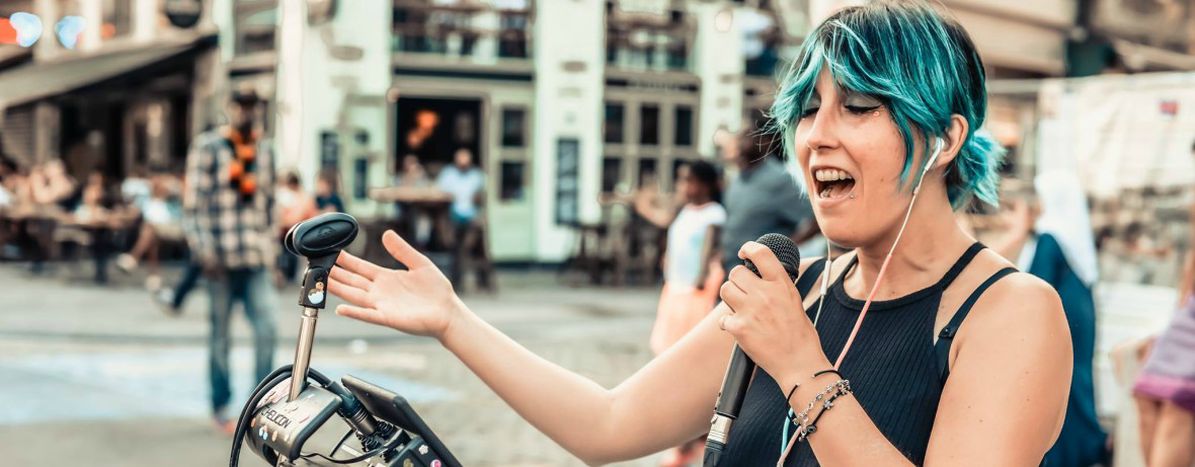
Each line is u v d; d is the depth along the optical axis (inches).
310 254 64.4
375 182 701.3
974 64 61.5
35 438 247.4
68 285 599.8
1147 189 227.9
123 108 856.3
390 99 703.1
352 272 69.2
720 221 236.2
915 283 61.9
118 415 273.0
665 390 71.1
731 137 248.5
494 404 285.3
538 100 727.7
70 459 229.8
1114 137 232.8
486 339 70.6
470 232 579.5
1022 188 203.5
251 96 253.6
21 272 673.0
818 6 645.9
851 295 65.1
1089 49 655.8
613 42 738.8
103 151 880.3
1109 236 231.8
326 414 61.3
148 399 293.6
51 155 918.4
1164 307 222.5
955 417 56.6
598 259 630.5
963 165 62.7
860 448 54.8
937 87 58.8
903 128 58.4
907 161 58.9
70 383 315.3
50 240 727.7
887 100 58.4
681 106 754.2
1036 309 57.6
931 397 58.8
